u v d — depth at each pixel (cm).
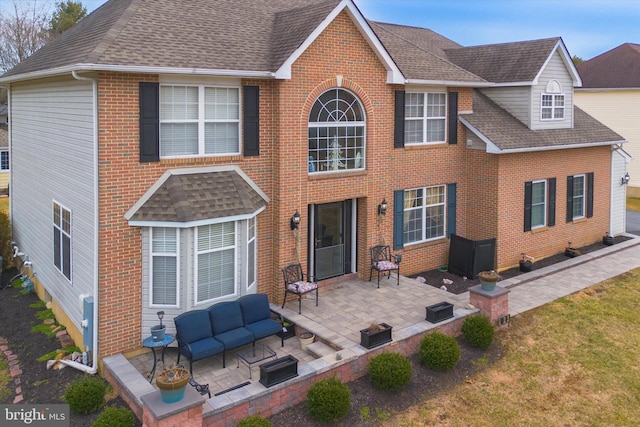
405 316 1373
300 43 1352
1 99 4853
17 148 1844
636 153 3622
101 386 1056
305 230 1480
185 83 1256
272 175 1427
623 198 2483
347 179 1555
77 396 1023
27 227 1783
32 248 1728
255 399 995
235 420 973
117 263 1186
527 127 2011
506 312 1452
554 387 1184
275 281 1452
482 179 1878
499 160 1819
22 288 1766
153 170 1222
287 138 1406
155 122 1209
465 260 1795
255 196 1375
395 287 1595
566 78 2131
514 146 1809
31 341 1368
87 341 1202
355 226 1656
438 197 1884
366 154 1593
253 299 1252
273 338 1319
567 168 2111
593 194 2275
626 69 3694
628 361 1297
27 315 1539
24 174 1772
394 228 1736
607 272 1936
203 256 1248
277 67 1330
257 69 1320
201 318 1153
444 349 1201
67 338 1352
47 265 1566
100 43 1161
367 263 1642
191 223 1182
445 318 1348
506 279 1805
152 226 1197
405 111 1741
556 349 1349
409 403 1100
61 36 1827
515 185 1892
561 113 2128
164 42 1263
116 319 1198
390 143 1670
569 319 1518
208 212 1220
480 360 1280
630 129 3628
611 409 1110
